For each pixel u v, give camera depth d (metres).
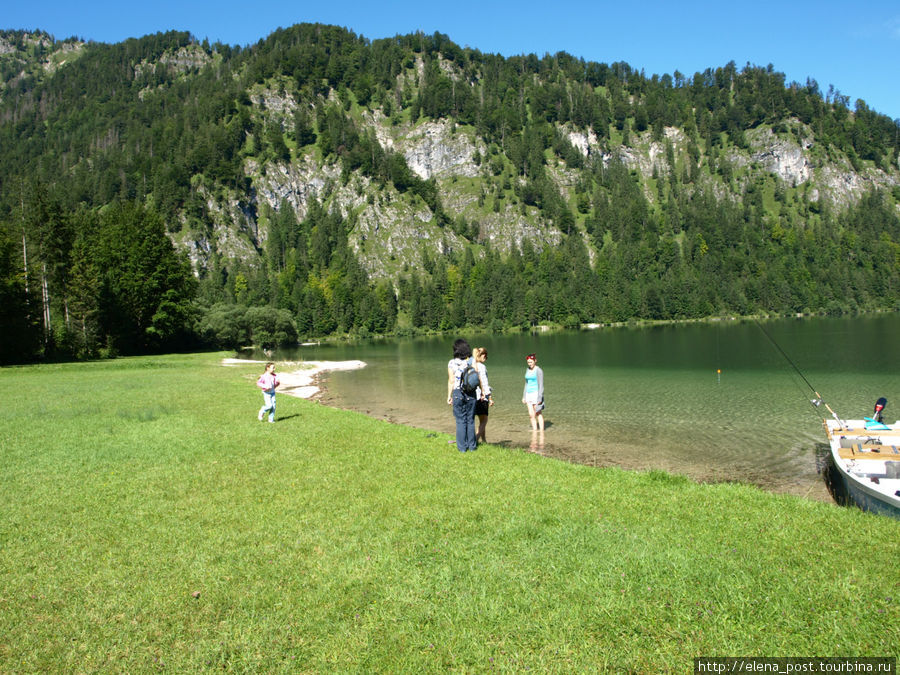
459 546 5.63
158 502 7.50
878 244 191.00
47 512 7.12
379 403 26.33
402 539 5.89
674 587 4.61
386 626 4.19
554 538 5.77
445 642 3.96
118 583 5.04
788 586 4.57
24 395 21.45
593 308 153.88
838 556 5.20
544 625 4.12
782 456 14.50
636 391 29.06
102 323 52.94
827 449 15.29
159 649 4.00
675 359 49.09
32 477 8.94
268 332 94.69
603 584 4.70
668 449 15.44
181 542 6.02
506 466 9.34
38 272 49.34
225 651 3.95
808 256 186.25
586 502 7.11
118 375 32.50
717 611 4.24
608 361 49.44
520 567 5.09
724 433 17.66
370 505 7.15
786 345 59.75
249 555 5.60
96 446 11.42
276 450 10.98
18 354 43.47
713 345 65.12
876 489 8.55
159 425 14.30
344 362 56.91
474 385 10.78
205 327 71.62
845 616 4.12
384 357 68.81
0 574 5.29
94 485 8.43
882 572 4.85
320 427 14.00
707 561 5.09
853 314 145.88
